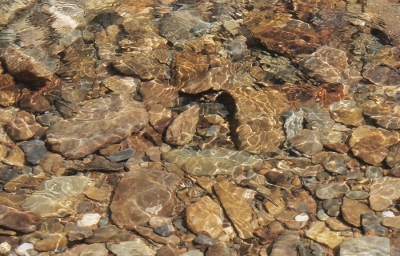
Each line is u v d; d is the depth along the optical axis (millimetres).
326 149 1459
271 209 1288
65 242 1197
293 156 1441
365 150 1442
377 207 1276
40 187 1341
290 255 1168
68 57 1760
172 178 1366
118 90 1642
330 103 1608
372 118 1554
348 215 1258
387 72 1723
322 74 1711
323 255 1168
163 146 1478
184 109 1587
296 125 1526
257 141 1479
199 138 1503
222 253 1168
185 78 1677
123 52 1793
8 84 1643
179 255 1169
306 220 1260
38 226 1233
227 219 1259
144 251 1175
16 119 1534
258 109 1573
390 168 1388
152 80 1684
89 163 1421
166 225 1242
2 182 1354
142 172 1365
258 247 1196
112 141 1470
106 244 1190
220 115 1572
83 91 1635
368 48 1821
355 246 1166
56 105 1582
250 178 1378
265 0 2076
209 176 1385
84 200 1310
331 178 1374
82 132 1479
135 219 1253
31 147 1459
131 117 1524
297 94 1637
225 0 2070
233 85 1659
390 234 1204
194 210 1268
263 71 1723
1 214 1248
